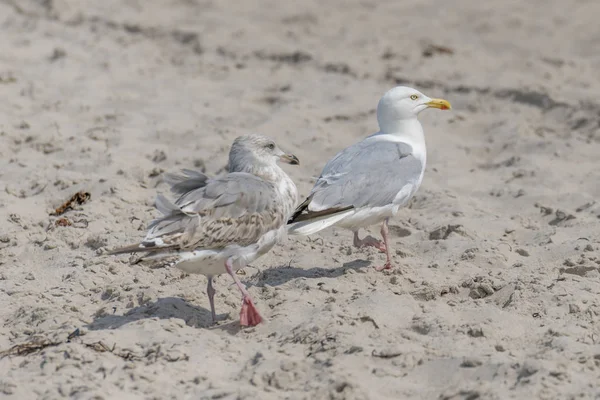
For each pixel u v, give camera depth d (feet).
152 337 32.91
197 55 82.94
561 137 61.46
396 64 79.82
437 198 49.73
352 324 33.71
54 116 62.90
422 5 102.01
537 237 44.32
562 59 81.20
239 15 97.09
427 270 39.88
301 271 40.27
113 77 74.08
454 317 34.47
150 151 57.36
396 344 31.99
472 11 98.89
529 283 37.32
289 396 28.78
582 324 33.71
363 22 95.04
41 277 39.99
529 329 33.50
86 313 36.14
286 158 37.47
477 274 39.40
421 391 29.09
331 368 29.89
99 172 53.06
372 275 39.17
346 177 38.86
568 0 102.78
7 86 69.00
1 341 33.91
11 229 44.98
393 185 39.47
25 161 54.70
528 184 52.75
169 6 100.58
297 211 37.32
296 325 34.14
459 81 74.49
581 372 29.73
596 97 67.97
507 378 29.25
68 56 78.13
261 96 70.28
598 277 38.55
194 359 31.45
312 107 66.85
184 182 35.04
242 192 34.50
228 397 28.55
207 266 34.32
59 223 45.62
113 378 29.94
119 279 39.17
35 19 90.43
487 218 46.85
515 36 90.12
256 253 35.14
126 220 46.57
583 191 51.42
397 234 45.83
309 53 81.41
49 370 30.55
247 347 32.83
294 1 103.30
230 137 60.08
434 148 59.21
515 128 62.54
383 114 42.57
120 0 101.65
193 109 66.54
